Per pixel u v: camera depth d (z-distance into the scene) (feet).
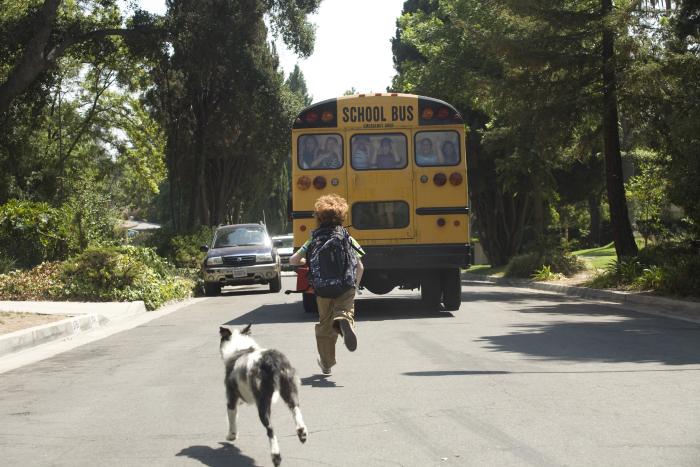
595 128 89.86
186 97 152.15
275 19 131.03
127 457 22.13
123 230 109.50
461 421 24.73
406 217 57.93
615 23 73.46
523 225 140.77
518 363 35.04
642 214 88.12
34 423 26.73
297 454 21.81
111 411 28.30
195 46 122.62
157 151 190.08
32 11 119.75
